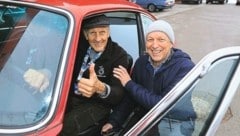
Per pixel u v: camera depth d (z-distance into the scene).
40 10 2.78
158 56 2.88
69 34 2.62
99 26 3.02
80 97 3.09
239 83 2.26
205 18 24.72
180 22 21.62
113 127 3.12
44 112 2.35
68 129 2.91
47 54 2.58
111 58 3.14
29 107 2.39
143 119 2.22
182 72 2.85
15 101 2.42
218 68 2.22
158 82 2.92
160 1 27.11
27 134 2.24
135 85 2.98
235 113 6.54
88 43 3.16
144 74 3.02
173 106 2.21
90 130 3.06
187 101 2.25
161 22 2.90
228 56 2.23
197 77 2.16
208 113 2.22
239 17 26.58
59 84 2.44
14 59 2.63
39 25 2.72
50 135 2.26
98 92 2.98
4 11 2.88
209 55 2.18
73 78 3.09
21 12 2.82
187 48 13.60
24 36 2.72
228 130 5.91
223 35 17.20
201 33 17.48
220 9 34.50
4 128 2.24
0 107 2.38
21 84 2.50
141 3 27.52
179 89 2.17
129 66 3.36
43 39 2.65
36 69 2.54
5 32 2.81
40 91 2.44
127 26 3.84
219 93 2.21
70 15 2.72
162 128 2.28
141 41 4.02
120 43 3.74
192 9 32.59
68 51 2.55
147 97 2.90
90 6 3.00
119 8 3.52
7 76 2.54
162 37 2.86
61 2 2.86
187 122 2.30
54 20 2.71
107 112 3.18
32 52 2.63
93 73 2.89
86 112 3.05
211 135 2.18
